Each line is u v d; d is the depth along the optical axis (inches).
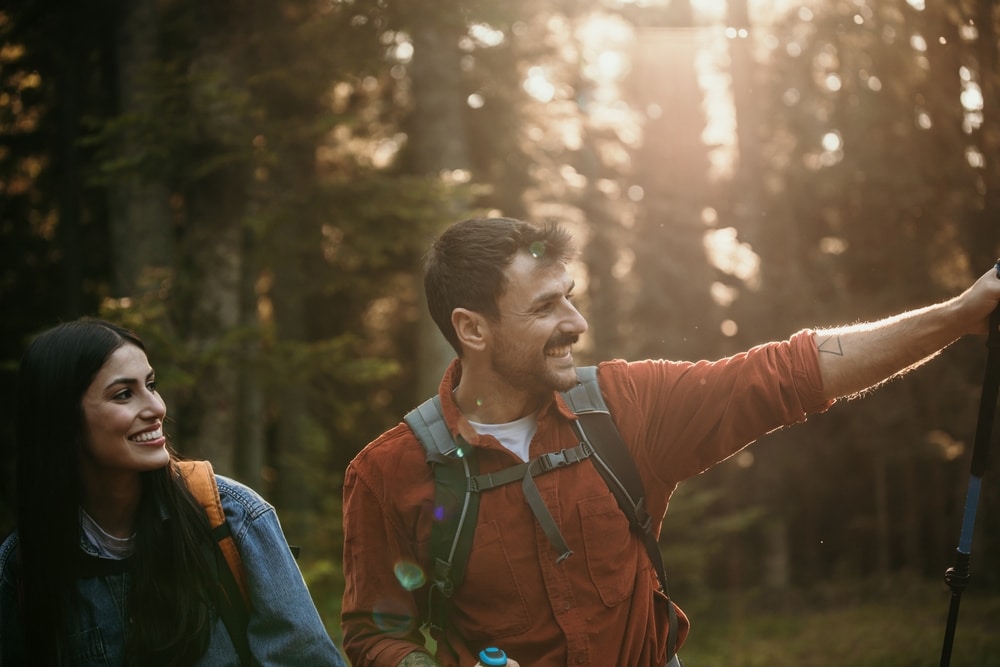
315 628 85.9
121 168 346.0
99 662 83.4
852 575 720.3
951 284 560.4
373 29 358.3
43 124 462.6
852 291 612.7
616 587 87.2
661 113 664.4
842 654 475.8
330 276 468.8
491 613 87.7
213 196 368.8
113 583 84.7
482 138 495.5
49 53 426.9
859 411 664.4
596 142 674.2
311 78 357.1
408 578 91.7
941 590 636.7
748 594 662.5
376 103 522.0
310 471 542.6
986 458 88.9
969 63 264.7
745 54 581.3
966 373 618.8
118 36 398.6
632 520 89.0
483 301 87.8
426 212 354.3
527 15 379.9
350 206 358.3
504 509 87.7
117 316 323.6
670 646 92.5
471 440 88.9
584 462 89.2
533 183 556.4
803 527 747.4
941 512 676.1
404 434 92.4
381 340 681.0
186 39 408.2
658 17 636.1
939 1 258.1
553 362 87.7
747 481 700.7
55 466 82.2
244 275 442.9
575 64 579.5
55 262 483.2
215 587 85.0
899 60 358.0
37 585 82.4
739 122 597.6
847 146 556.4
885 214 569.6
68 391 81.7
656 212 660.7
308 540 476.1
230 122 341.7
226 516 87.0
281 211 353.4
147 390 84.6
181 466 89.2
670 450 92.2
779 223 612.1
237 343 362.9
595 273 669.3
